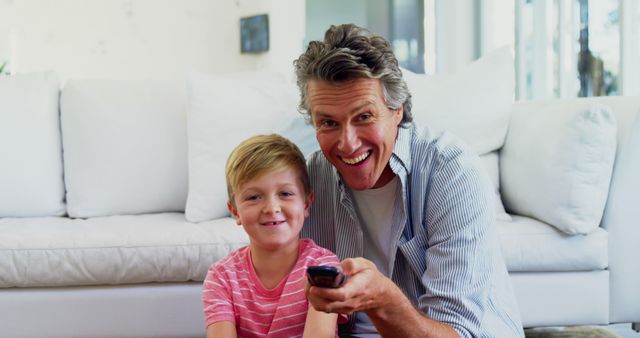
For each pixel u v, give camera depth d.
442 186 1.29
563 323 1.89
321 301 0.94
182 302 1.88
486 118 2.24
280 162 1.40
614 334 2.18
